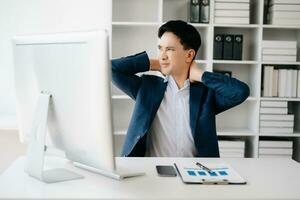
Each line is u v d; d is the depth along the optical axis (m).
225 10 3.27
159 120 2.04
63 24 3.53
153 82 2.09
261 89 3.45
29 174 1.45
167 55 1.99
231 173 1.49
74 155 1.38
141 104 2.05
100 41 1.19
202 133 1.98
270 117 3.39
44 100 1.39
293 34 3.62
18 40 1.50
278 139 3.55
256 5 3.42
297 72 3.43
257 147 3.40
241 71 3.65
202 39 3.53
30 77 1.47
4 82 3.61
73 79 1.28
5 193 1.23
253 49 3.50
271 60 3.34
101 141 1.25
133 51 3.54
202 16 3.26
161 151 2.03
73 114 1.31
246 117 3.69
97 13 3.51
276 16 3.31
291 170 1.60
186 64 2.01
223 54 3.33
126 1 3.50
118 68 2.09
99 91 1.21
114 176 1.42
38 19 3.53
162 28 2.02
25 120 1.57
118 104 3.59
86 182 1.37
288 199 1.22
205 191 1.28
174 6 3.52
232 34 3.44
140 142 1.98
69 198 1.19
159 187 1.31
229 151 3.37
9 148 3.43
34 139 1.43
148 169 1.57
